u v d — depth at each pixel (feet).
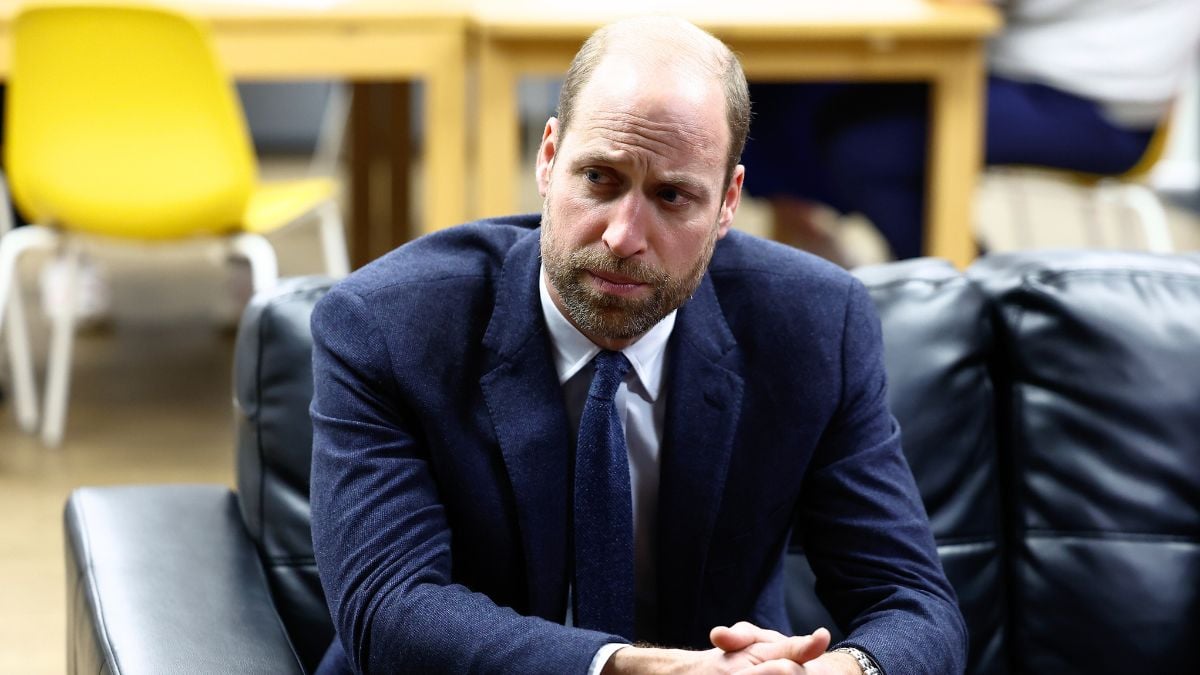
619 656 7.05
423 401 7.86
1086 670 9.49
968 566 9.48
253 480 9.25
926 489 9.43
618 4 19.20
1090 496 9.50
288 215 18.60
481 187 18.66
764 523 8.34
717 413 8.13
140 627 7.82
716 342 8.20
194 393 21.42
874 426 8.44
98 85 17.26
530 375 7.98
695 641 8.33
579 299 7.43
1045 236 30.63
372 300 7.99
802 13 18.62
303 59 18.19
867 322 8.52
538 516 7.88
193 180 17.71
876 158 20.84
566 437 7.97
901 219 21.03
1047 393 9.64
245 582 8.66
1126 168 21.25
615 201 7.27
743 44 18.40
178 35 16.98
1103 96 20.54
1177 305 9.71
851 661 7.45
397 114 24.43
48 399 19.44
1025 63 20.57
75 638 8.61
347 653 7.67
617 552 7.77
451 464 7.88
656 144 7.13
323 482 7.79
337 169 33.63
